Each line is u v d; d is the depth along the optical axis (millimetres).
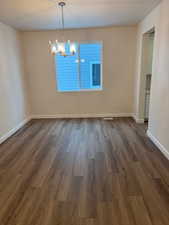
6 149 3184
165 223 1596
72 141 3449
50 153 2984
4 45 3713
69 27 4293
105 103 5004
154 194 1958
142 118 4457
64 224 1613
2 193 2045
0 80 3525
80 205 1832
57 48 2926
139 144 3240
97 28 4469
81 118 5008
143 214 1699
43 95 4988
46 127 4332
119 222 1618
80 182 2201
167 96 2658
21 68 4555
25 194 2016
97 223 1614
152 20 3227
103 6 2943
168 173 2340
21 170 2500
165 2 2658
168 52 2605
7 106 3785
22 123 4543
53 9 2990
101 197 1936
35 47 4641
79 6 2895
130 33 4465
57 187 2121
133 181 2193
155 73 3152
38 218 1686
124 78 4793
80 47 4699
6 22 3654
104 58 4672
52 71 4793
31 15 3266
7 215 1732
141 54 4039
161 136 2924
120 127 4168
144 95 4293
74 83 4973
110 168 2490
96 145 3240
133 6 2998
